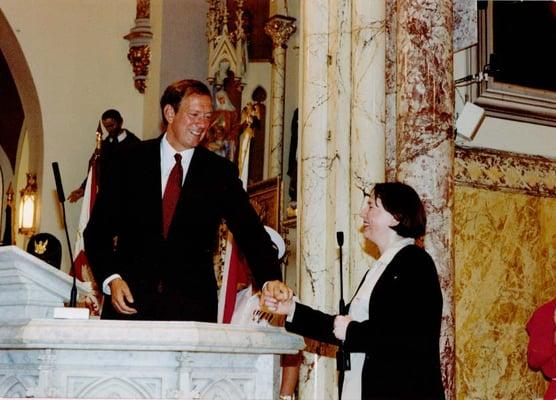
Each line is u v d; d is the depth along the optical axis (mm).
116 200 4535
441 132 6578
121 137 12078
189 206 4527
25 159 15109
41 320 3432
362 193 6742
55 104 12188
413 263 4184
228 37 12086
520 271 7379
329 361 6734
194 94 4613
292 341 3740
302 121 7191
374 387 4070
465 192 7215
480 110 7176
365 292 4371
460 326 7023
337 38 7094
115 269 4453
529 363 6609
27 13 12180
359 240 6699
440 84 6637
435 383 4043
